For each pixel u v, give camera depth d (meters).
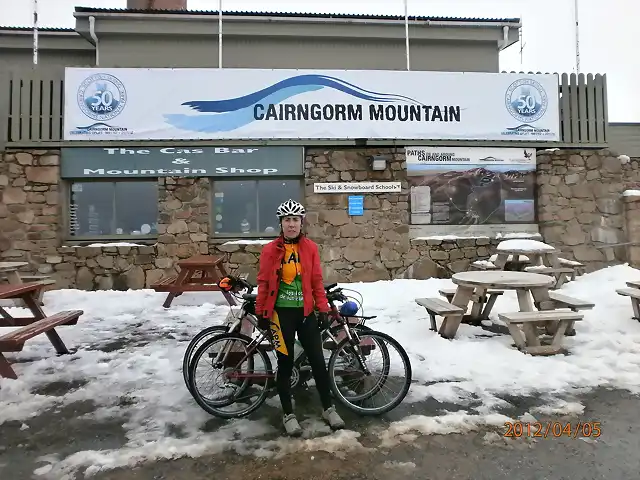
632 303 5.37
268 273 2.96
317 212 8.37
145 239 8.34
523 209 8.95
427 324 5.39
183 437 2.86
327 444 2.76
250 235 8.49
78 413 3.22
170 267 8.12
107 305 6.83
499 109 8.84
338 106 8.50
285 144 8.38
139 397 3.48
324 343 3.42
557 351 4.30
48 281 6.35
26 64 11.91
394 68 11.92
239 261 8.24
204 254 8.19
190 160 8.28
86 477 2.44
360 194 8.46
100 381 3.81
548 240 8.72
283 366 2.96
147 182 8.46
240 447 2.73
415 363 4.07
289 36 11.52
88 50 11.88
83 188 8.35
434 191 8.75
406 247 8.50
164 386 3.70
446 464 2.54
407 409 3.22
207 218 8.27
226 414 3.08
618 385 3.61
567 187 8.83
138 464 2.56
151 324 5.77
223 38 11.52
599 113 9.05
